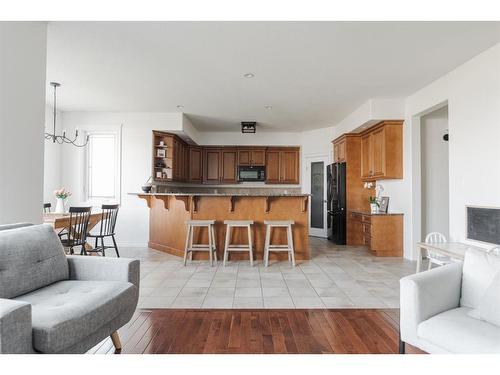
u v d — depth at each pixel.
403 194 5.28
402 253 5.28
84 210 4.00
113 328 1.99
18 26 2.55
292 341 2.30
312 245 6.34
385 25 2.88
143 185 6.08
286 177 7.85
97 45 3.31
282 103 5.45
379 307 2.99
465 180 3.69
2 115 2.42
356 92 4.87
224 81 4.39
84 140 6.13
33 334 1.46
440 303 1.88
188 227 4.64
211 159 7.83
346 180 6.34
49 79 4.34
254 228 4.98
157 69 3.97
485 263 1.92
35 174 2.75
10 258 1.84
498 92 3.22
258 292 3.40
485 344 1.49
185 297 3.24
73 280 2.21
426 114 5.01
